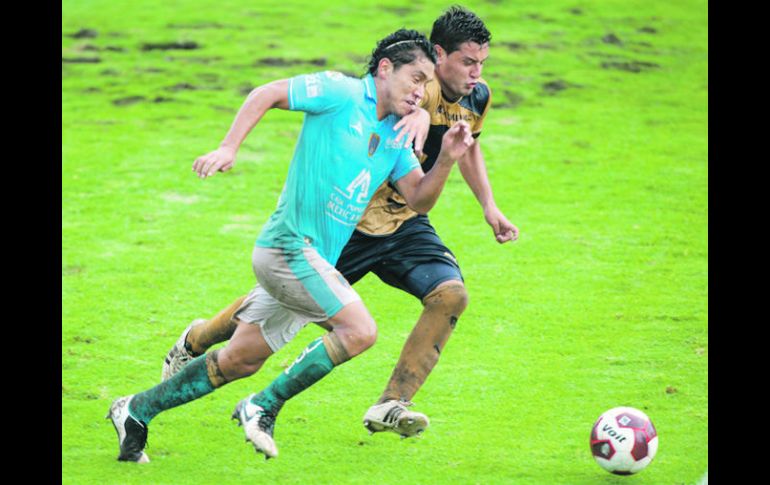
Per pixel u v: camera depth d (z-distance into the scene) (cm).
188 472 1788
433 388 2180
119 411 1809
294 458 1855
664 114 4475
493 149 4025
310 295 1700
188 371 1778
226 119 4256
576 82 4834
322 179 1689
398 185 1811
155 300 2656
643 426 1762
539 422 2017
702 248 3095
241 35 5306
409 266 1916
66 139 3997
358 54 4919
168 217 3294
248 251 3025
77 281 2767
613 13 5853
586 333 2488
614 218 3353
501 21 5650
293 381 1691
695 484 1755
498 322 2552
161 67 4872
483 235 3200
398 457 1866
